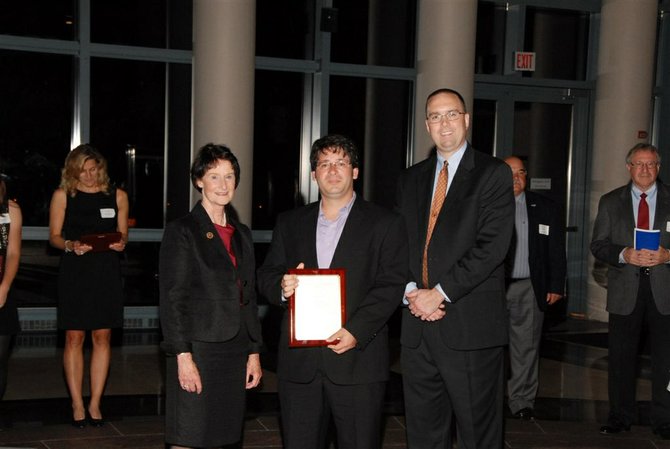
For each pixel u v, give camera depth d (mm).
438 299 4344
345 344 4055
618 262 6070
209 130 9164
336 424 4234
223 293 4242
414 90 10711
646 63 10789
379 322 4125
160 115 9891
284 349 4273
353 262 4172
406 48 10750
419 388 4621
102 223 6168
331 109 10438
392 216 4250
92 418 6094
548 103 11352
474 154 4516
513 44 11109
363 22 10531
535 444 5910
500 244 4336
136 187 9859
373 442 4215
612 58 10836
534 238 6328
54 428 5996
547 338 10023
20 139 9477
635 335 6141
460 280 4309
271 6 10195
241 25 9133
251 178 9344
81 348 6105
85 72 9508
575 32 11508
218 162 4281
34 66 9469
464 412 4457
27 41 9336
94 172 6164
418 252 4555
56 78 9562
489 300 4449
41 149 9539
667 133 11812
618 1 10750
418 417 4645
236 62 9133
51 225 6152
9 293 5258
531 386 6562
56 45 9430
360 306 4152
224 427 4309
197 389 4203
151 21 9797
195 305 4223
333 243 4254
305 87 10406
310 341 4031
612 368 6215
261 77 10195
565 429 6301
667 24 11781
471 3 9984
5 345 5285
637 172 6039
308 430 4234
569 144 11469
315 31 10375
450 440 4727
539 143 11344
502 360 4586
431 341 4500
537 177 11359
